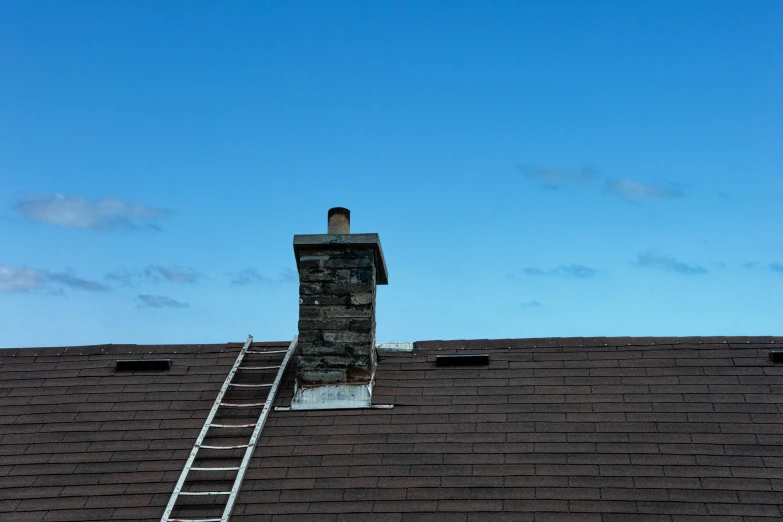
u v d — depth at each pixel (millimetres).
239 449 11266
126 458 11273
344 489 10539
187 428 11711
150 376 12805
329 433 11430
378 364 12734
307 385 12039
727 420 11102
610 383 11922
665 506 10008
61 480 11000
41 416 12109
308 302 12344
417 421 11547
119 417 12008
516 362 12500
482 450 10977
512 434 11188
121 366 12969
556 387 11953
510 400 11789
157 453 11320
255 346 13391
